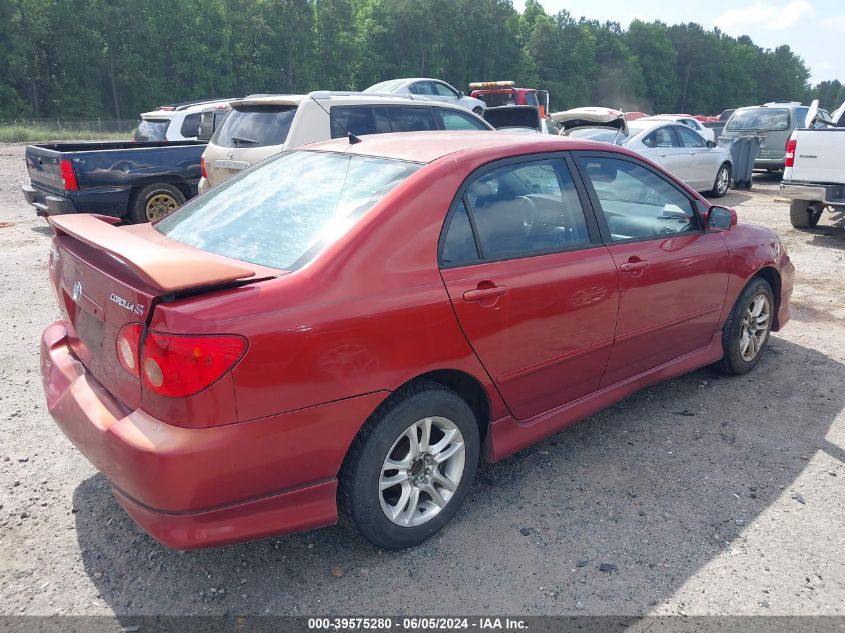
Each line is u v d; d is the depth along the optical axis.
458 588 2.71
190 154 9.50
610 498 3.33
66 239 3.12
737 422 4.13
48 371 3.05
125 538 3.00
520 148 3.31
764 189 15.00
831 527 3.12
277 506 2.52
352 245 2.64
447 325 2.82
